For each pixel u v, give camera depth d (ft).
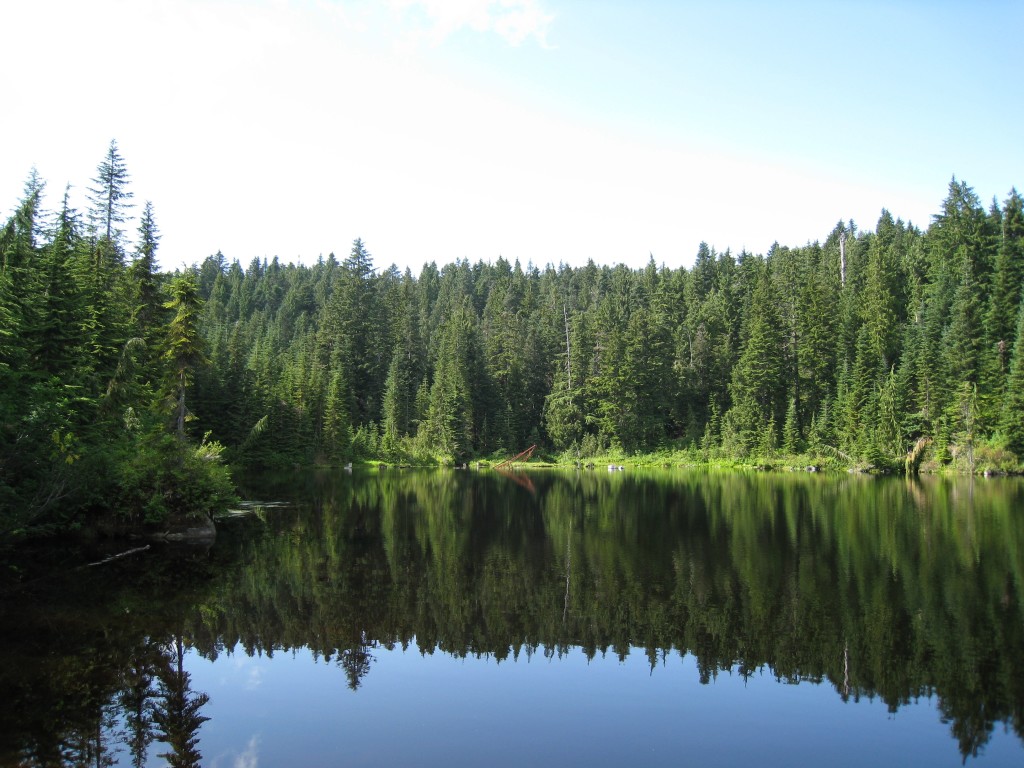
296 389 210.79
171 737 27.25
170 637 39.83
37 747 26.25
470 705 30.81
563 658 36.83
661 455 219.00
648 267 339.57
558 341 275.59
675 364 243.19
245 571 56.44
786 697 31.37
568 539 71.67
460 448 233.76
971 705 30.09
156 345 98.99
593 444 233.14
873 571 53.98
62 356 72.13
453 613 44.86
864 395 187.11
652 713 29.81
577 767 24.84
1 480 53.31
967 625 40.29
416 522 85.20
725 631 40.45
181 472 72.28
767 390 212.23
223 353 193.47
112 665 35.37
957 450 157.38
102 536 67.41
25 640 39.01
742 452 199.62
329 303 288.51
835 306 228.84
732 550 64.08
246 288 428.56
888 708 30.04
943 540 66.13
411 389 270.26
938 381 170.40
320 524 83.46
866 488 124.16
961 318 170.71
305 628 41.78
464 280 451.53
